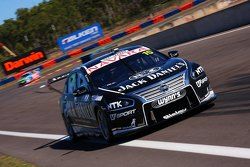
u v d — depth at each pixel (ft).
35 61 523.29
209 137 78.02
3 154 131.85
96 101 93.56
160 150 79.46
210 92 95.25
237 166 59.06
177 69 92.79
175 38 312.91
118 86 92.79
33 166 100.42
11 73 514.27
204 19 286.05
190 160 68.18
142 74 94.22
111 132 92.02
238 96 109.91
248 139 69.77
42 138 141.38
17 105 284.20
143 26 431.43
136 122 89.15
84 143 112.68
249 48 185.26
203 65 188.14
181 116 99.66
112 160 83.35
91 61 107.76
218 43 231.30
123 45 357.20
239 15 262.06
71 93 112.68
